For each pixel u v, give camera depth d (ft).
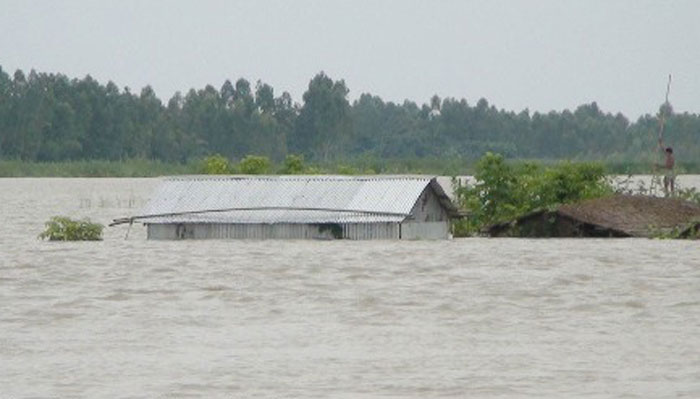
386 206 447.83
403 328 286.66
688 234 472.03
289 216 450.30
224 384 234.99
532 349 263.49
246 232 453.17
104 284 352.90
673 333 279.28
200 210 458.91
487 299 323.78
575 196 511.40
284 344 269.85
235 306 316.60
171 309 312.71
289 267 380.37
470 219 497.05
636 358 254.27
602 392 227.81
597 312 305.73
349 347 266.36
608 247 435.94
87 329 287.89
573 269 378.12
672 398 223.30
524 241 459.32
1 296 333.62
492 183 509.35
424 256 406.00
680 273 369.30
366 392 228.63
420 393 227.81
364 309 310.45
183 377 240.53
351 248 425.28
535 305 315.37
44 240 482.28
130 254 417.90
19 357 258.98
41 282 358.23
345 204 449.89
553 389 230.07
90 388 232.53
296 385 233.96
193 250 425.28
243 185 464.65
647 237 468.75
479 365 249.14
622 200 488.85
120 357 258.16
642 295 329.52
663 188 567.18
